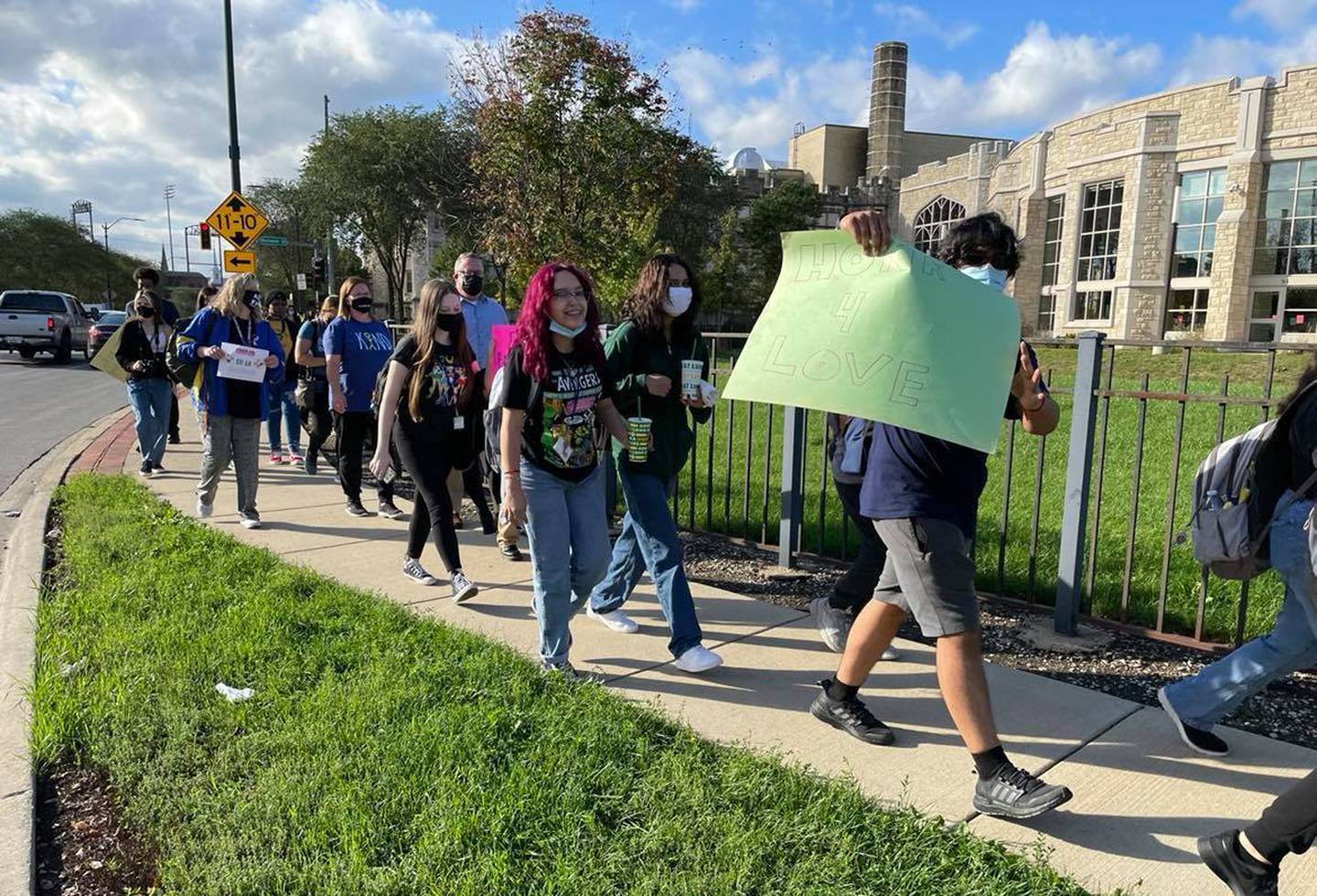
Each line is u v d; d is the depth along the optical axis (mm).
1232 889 2285
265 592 4520
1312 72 26062
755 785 2732
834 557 5867
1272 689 3713
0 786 2879
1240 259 27719
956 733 3256
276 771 2797
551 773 2779
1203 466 3002
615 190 13352
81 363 25656
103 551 5352
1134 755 3082
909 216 50594
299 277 29375
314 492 8023
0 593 4938
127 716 3232
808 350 2824
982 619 4629
